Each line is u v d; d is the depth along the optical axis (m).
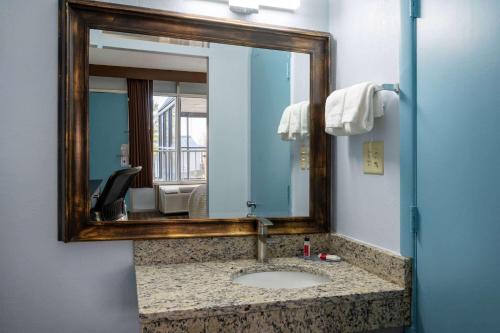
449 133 1.12
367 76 1.50
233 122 1.68
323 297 1.18
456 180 1.10
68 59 1.38
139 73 1.53
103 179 1.46
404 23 1.29
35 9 1.40
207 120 1.64
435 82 1.18
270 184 1.72
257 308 1.11
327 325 1.18
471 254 1.05
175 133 1.58
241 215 1.67
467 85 1.06
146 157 1.53
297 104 1.74
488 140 1.00
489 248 1.00
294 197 1.73
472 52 1.05
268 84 1.72
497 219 0.98
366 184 1.51
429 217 1.21
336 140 1.72
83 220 1.42
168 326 1.05
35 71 1.39
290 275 1.55
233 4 1.59
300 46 1.72
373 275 1.41
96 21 1.45
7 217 1.36
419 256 1.25
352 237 1.60
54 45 1.41
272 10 1.70
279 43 1.69
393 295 1.25
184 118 1.60
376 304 1.24
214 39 1.61
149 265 1.50
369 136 1.49
